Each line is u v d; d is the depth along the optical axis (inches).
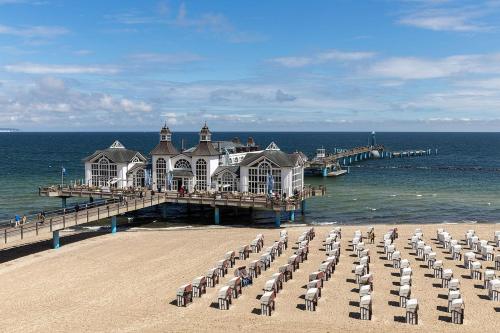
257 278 1631.4
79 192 3051.2
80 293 1504.7
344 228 2454.5
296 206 2583.7
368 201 3437.5
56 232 2075.5
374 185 4352.9
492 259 1831.9
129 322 1279.5
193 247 2075.5
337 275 1653.5
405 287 1391.5
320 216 2903.5
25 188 4072.3
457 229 2400.3
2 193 3801.7
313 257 1888.5
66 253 1993.1
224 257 1862.7
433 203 3341.5
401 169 5871.1
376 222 2723.9
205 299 1438.2
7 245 2130.9
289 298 1444.4
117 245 2132.1
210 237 2278.5
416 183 4490.7
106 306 1393.9
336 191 3949.3
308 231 2233.0
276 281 1480.1
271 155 2817.4
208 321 1282.0
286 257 1893.5
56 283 1603.1
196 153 3043.8
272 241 2185.0
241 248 1879.9
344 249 2007.9
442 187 4188.0
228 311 1349.7
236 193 2829.7
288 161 2824.8
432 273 1676.9
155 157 3164.4
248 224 2662.4
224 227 2583.7
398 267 1731.1
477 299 1441.9
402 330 1225.4
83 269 1763.0
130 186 3245.6
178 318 1302.9
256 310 1355.8
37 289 1545.3
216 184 3011.8
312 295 1348.4
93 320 1293.1
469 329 1232.2
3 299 1456.7
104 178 3302.2
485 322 1274.6
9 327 1249.4
